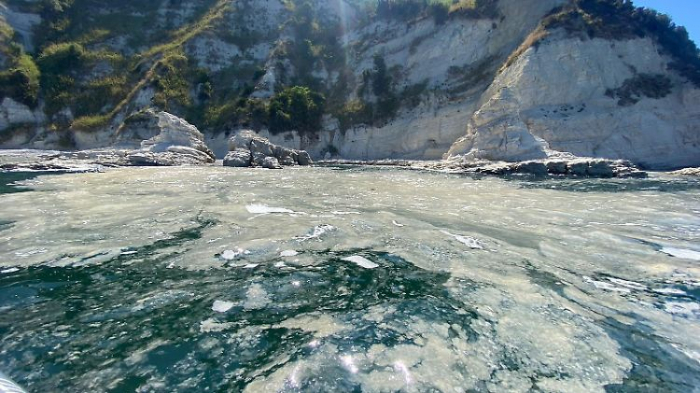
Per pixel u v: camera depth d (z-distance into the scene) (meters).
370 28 54.22
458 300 4.70
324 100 48.12
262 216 8.88
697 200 12.75
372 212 9.72
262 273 5.45
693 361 3.60
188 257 6.03
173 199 11.12
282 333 3.90
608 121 32.69
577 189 15.80
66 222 8.15
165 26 55.03
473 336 3.89
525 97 34.41
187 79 47.25
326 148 45.16
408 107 43.62
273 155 31.16
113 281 5.11
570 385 3.21
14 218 8.49
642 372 3.42
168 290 4.86
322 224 8.13
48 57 43.78
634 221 9.25
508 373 3.33
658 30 39.25
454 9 46.62
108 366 3.33
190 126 32.34
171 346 3.64
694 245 7.15
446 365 3.41
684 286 5.26
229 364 3.38
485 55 42.75
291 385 3.10
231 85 49.69
